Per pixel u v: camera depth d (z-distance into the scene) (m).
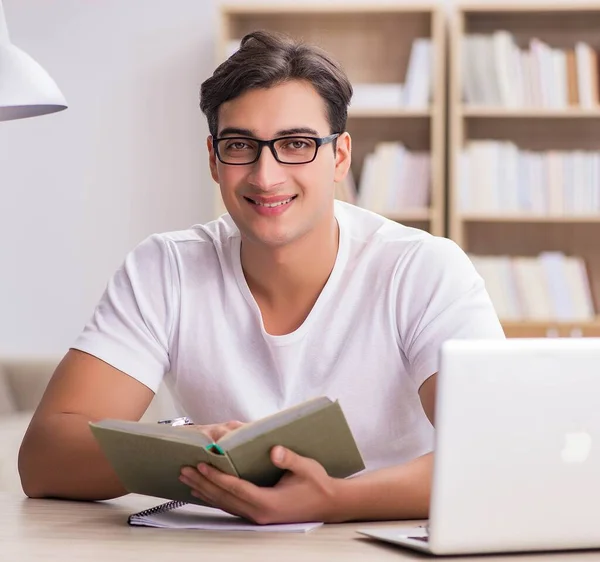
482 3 4.74
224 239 1.90
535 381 1.16
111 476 1.63
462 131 4.84
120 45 5.26
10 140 5.34
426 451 1.88
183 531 1.36
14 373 4.66
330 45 5.08
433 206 4.78
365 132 5.07
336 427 1.33
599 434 1.17
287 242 1.69
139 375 1.83
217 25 4.98
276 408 1.83
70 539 1.30
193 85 5.23
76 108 5.29
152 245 1.94
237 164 1.65
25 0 5.29
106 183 5.29
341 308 1.81
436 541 1.16
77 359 1.81
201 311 1.87
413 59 4.84
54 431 1.69
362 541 1.28
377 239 1.86
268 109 1.62
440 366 1.15
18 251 5.37
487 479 1.16
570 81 4.75
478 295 1.78
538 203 4.75
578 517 1.18
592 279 5.00
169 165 5.26
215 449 1.36
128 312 1.86
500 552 1.19
